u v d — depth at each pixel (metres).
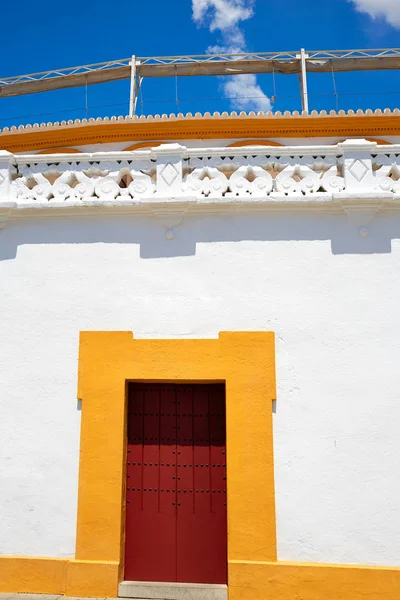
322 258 5.66
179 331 5.60
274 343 5.48
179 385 5.79
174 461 5.61
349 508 5.08
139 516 5.48
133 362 5.55
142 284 5.75
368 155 5.88
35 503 5.35
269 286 5.63
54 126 9.47
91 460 5.38
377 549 5.00
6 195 6.12
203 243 5.79
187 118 9.12
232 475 5.22
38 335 5.72
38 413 5.54
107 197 5.95
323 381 5.37
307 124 9.21
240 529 5.10
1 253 5.98
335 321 5.50
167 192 5.89
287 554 5.04
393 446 5.19
